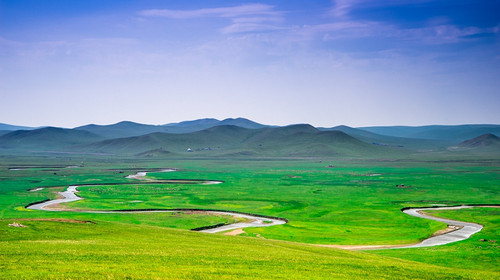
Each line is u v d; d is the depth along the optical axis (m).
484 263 78.50
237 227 121.81
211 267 47.03
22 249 50.06
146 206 162.25
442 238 106.00
